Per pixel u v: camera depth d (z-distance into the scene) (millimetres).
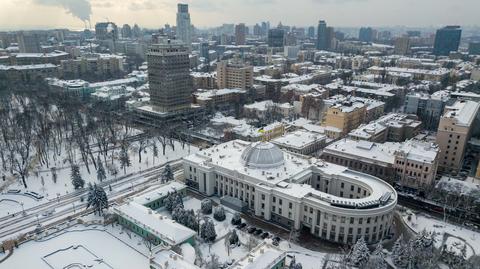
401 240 124812
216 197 176250
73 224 148875
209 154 188625
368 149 199250
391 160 186625
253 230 144875
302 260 127000
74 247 132875
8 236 141500
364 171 191625
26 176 192625
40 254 128875
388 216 138500
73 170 184875
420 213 156250
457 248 128250
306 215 144250
